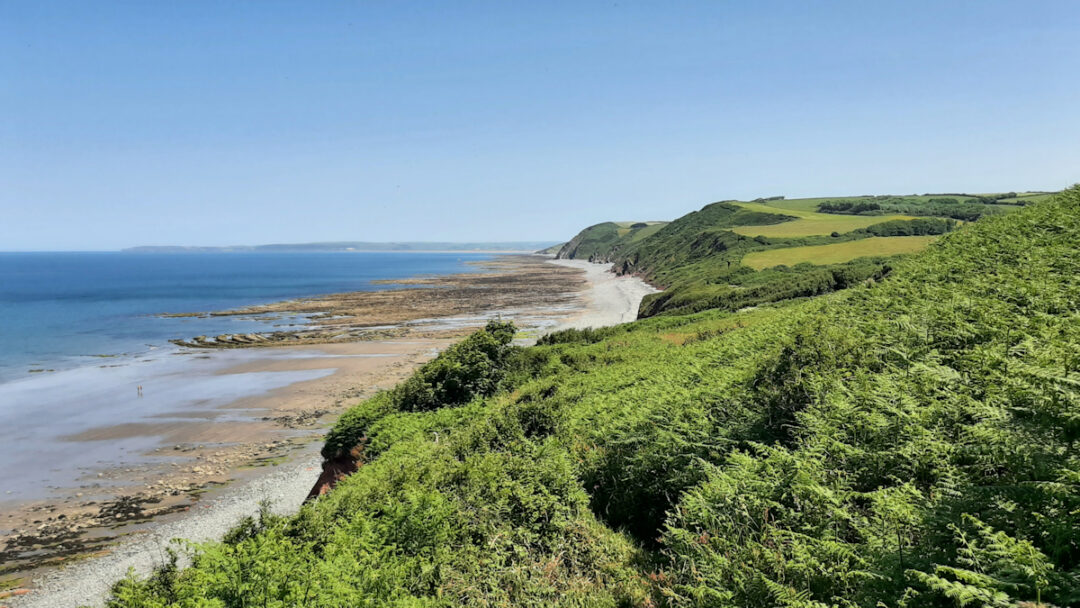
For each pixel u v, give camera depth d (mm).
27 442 31297
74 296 118562
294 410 36875
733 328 29000
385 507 10578
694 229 158250
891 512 5805
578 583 8367
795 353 12273
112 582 18266
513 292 120125
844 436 8297
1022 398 6645
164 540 20906
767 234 114938
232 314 86625
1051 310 10617
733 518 7734
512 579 8672
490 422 16422
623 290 115938
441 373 25969
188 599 8070
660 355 24250
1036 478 5500
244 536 11102
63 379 46094
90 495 24750
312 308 93188
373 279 172000
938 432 7289
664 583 7719
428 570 8836
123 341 64062
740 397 11945
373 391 41094
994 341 9492
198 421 34781
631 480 10898
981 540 5324
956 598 4789
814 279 46844
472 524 10375
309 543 9680
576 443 13633
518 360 29141
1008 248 17234
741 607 6070
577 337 38406
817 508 7031
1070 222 17594
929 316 12109
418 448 17109
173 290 133750
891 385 8867
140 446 30656
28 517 22859
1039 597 4250
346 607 7738
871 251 75062
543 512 10414
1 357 55375
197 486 25547
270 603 7754
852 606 5168
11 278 184750
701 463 9516
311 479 25859
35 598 17594
